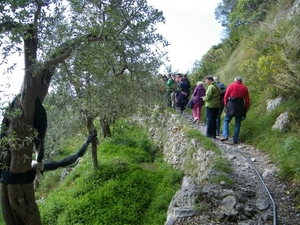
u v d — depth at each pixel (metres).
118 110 5.52
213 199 5.05
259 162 6.71
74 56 3.75
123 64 4.42
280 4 13.06
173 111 12.21
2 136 3.50
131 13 3.87
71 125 7.74
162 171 9.90
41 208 8.75
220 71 15.17
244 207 4.85
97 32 3.80
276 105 8.49
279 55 8.44
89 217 7.68
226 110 8.30
